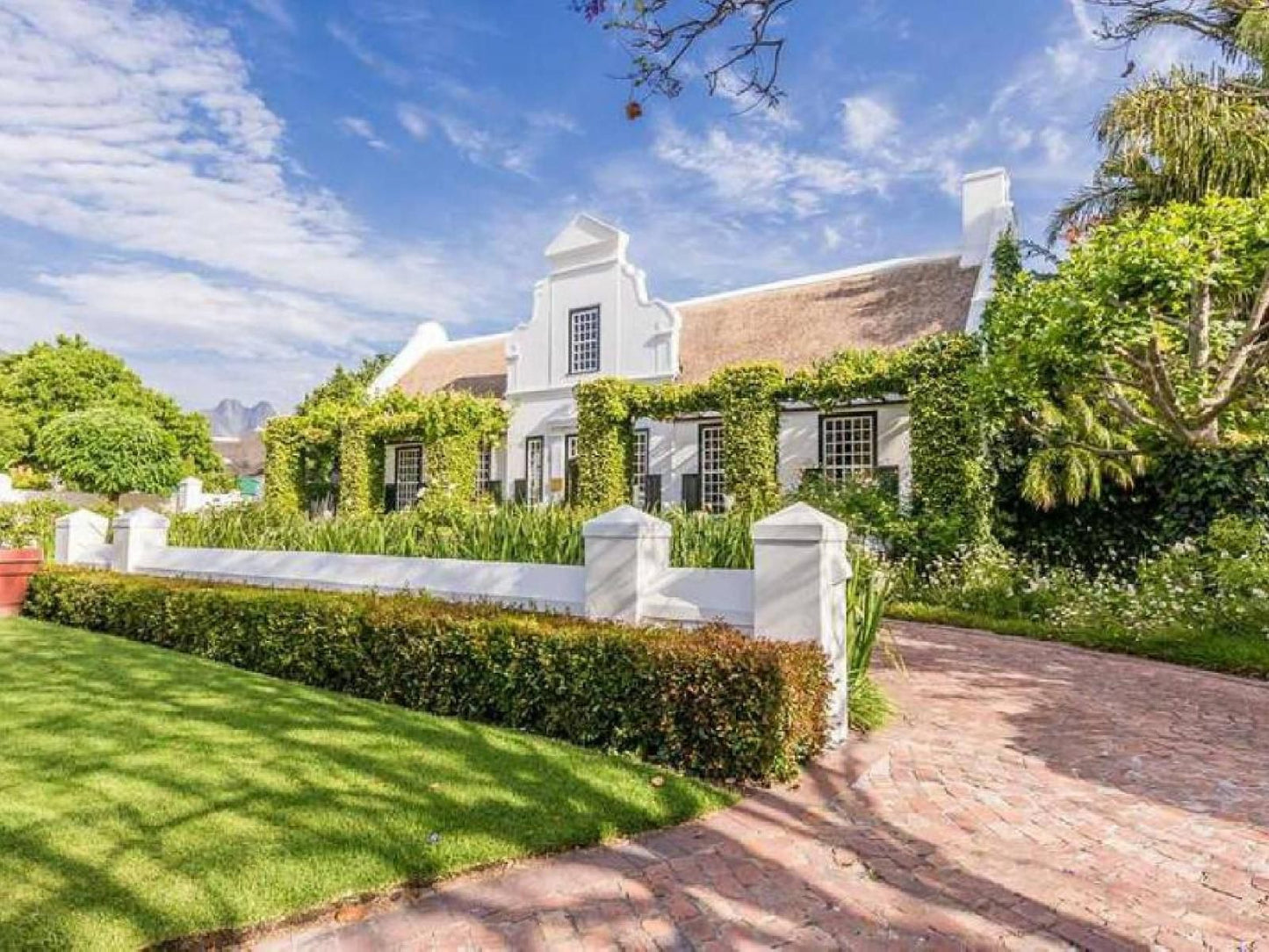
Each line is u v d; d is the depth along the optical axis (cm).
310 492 2527
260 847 317
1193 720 621
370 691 605
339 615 632
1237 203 848
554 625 518
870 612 589
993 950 286
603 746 477
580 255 2033
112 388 3341
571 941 275
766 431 1562
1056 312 909
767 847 360
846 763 476
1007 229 1617
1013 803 433
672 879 323
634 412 1761
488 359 2438
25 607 1025
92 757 422
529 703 509
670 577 564
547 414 2073
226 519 1175
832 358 1583
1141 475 1330
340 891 289
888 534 1392
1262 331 1005
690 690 442
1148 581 1067
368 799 371
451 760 432
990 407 1224
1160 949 291
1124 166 1331
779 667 427
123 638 836
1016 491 1449
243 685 614
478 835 339
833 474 1702
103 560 1121
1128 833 398
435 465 1970
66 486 2506
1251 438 1225
